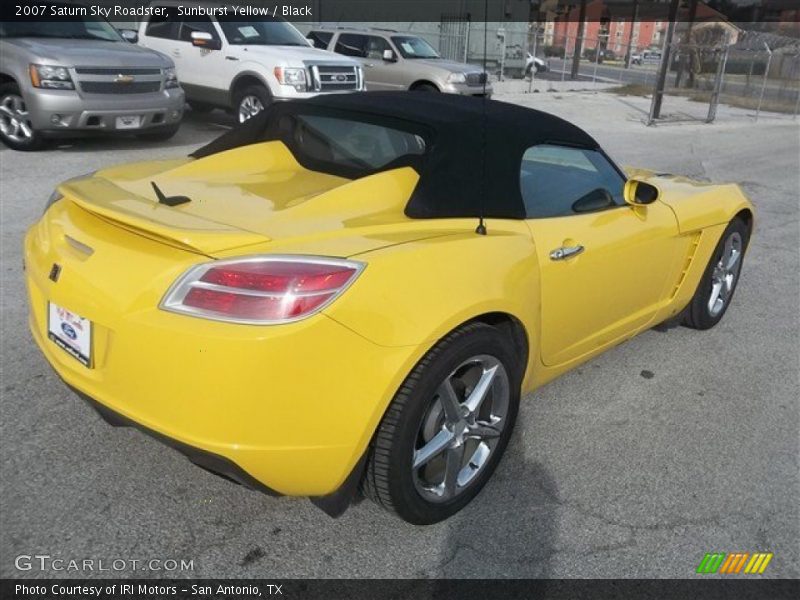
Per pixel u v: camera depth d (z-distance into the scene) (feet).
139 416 7.58
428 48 50.98
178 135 34.99
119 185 9.68
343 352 7.36
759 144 50.65
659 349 14.85
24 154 27.89
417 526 9.00
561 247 10.19
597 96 75.56
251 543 8.55
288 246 7.68
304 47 37.32
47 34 29.25
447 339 8.20
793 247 23.63
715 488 10.21
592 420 11.85
